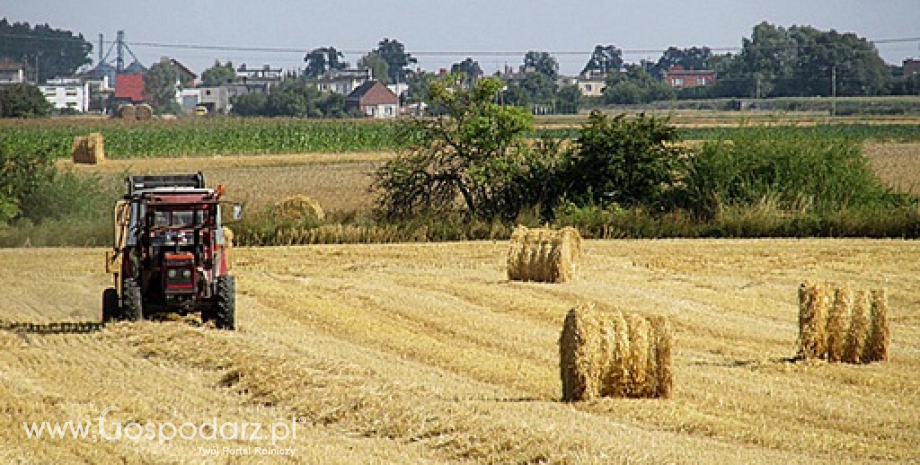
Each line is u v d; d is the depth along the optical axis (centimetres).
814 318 5759
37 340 6259
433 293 8356
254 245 11550
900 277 9144
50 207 12656
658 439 4062
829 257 10250
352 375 5172
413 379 5222
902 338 6650
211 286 6694
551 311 7431
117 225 7056
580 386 4766
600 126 13212
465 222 12675
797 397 4922
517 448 3903
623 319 4825
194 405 4709
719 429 4278
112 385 5081
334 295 8244
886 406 4784
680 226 12194
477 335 6619
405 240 11962
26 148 12912
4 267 9875
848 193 12900
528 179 13225
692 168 12975
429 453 3966
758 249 10844
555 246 8825
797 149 13000
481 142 13100
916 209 12338
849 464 3841
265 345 5962
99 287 8775
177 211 6619
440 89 13388
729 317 7388
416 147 13375
